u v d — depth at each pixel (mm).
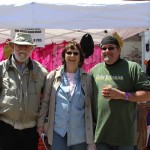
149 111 3482
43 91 2785
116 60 2633
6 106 2643
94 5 3062
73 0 3223
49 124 2666
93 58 4480
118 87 2588
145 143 3295
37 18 3023
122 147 2625
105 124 2602
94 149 2672
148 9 3084
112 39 2609
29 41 2715
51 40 5719
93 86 2703
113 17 3076
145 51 6816
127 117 2604
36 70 2754
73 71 2723
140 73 2586
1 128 2730
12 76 2670
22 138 2754
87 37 3891
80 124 2639
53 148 2639
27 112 2686
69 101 2623
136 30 5016
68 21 3049
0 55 4348
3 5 3004
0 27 3025
